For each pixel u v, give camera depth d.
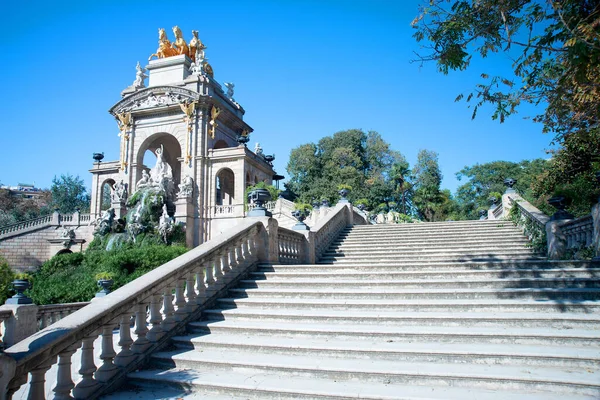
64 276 27.98
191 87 46.91
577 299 7.55
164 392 5.79
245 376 5.96
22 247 45.41
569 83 7.78
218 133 47.78
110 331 6.07
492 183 62.66
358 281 9.10
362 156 64.94
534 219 13.70
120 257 25.30
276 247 11.54
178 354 6.71
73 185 77.75
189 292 8.09
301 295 8.84
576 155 16.50
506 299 7.87
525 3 7.81
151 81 50.66
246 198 41.38
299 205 31.92
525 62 7.74
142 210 38.06
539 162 54.75
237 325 7.52
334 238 17.16
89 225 46.88
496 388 5.22
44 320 12.86
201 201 43.25
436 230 17.28
